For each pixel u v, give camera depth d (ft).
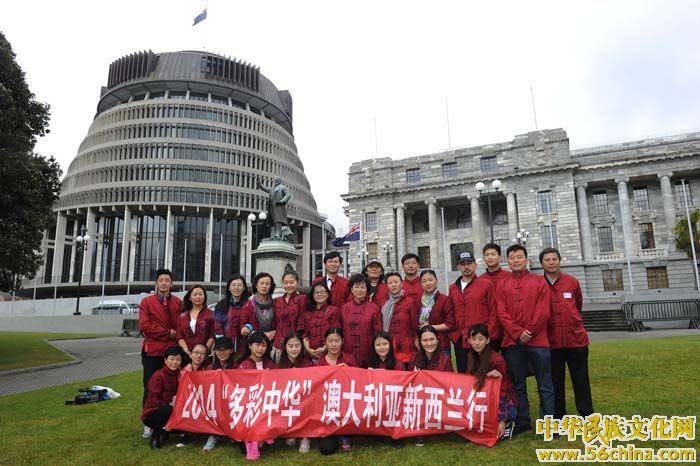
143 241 266.16
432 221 189.37
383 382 23.31
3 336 102.78
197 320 28.45
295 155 325.42
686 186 167.63
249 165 287.48
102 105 304.91
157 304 28.43
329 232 367.45
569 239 168.25
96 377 52.44
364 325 26.27
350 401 22.93
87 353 77.56
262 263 75.31
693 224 134.31
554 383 25.49
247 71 307.78
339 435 22.85
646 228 169.99
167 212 262.06
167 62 296.51
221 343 25.94
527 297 24.18
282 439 24.79
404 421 22.82
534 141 180.04
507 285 25.25
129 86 284.82
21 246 62.90
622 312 98.02
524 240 160.66
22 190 61.82
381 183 201.26
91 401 36.11
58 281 256.73
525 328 24.03
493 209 192.95
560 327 24.94
